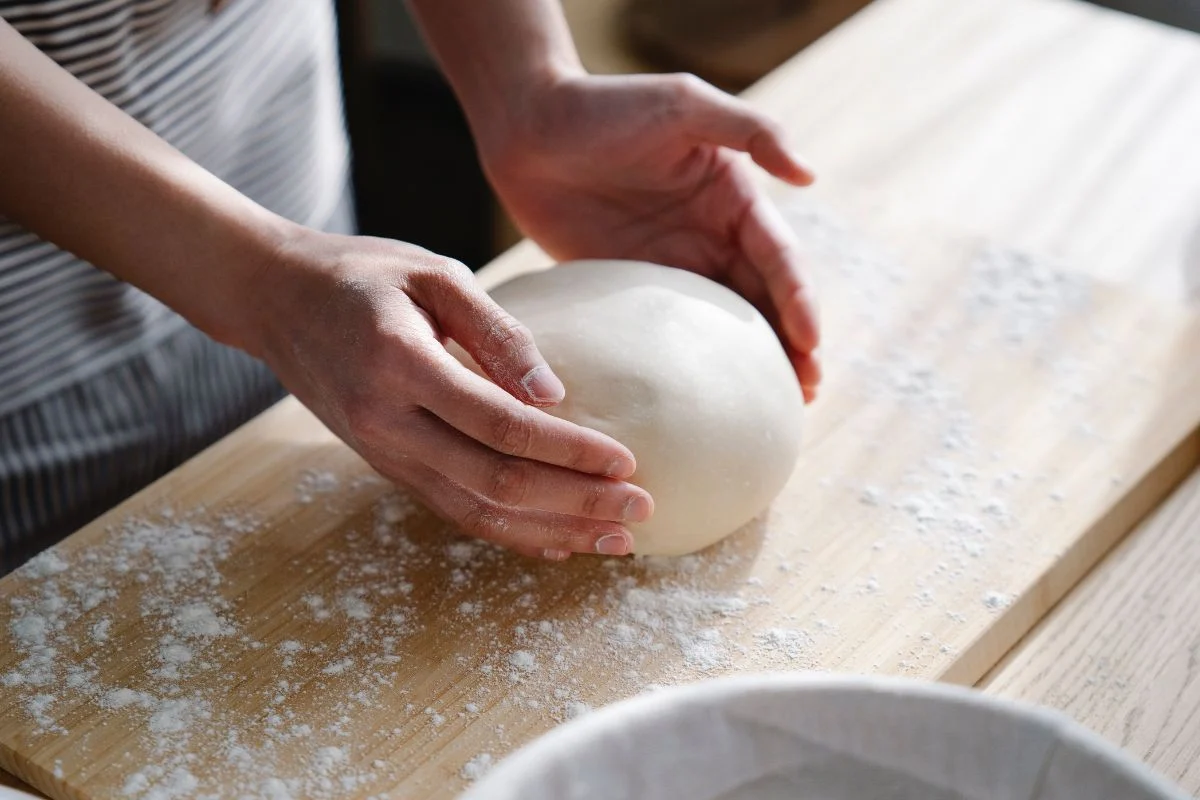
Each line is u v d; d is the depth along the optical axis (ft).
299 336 2.75
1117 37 4.81
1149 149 4.28
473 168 7.00
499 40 3.59
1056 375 3.48
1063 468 3.21
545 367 2.65
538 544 2.77
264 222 2.87
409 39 6.88
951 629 2.82
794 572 2.97
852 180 4.21
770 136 3.31
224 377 4.09
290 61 3.96
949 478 3.20
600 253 3.70
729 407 2.92
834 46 4.84
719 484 2.89
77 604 2.88
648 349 2.94
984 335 3.62
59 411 3.64
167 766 2.53
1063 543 3.01
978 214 4.05
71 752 2.56
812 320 3.30
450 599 2.90
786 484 3.20
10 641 2.79
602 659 2.77
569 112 3.49
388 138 7.09
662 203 3.57
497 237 7.01
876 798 2.14
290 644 2.79
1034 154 4.29
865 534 3.06
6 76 2.69
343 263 2.76
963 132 4.41
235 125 3.79
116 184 2.79
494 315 2.69
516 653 2.77
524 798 1.91
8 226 3.28
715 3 7.02
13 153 2.74
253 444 3.30
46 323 3.51
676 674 2.73
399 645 2.80
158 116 3.47
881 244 3.94
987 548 3.01
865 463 3.25
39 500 3.65
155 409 3.86
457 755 2.57
